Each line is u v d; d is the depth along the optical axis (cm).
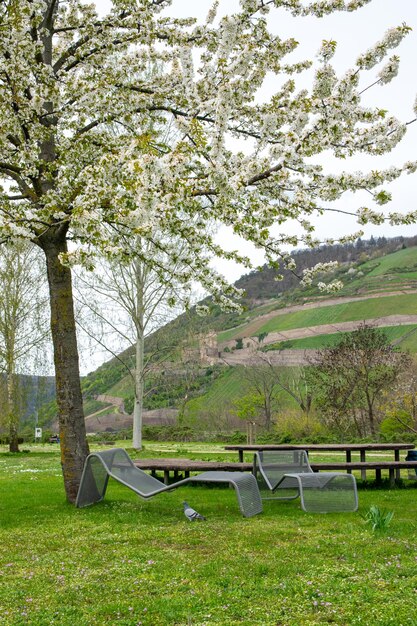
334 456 1794
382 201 681
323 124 661
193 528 677
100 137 1004
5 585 468
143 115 972
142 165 630
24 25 837
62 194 810
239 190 698
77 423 881
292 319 6806
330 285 959
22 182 918
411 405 2697
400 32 614
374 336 2872
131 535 645
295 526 677
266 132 777
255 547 575
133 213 662
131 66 1016
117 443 3338
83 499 845
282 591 433
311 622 371
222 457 1769
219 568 498
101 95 912
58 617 396
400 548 543
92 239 698
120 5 959
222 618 384
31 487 1124
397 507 821
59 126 991
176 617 389
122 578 480
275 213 743
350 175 698
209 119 933
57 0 989
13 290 2903
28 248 2877
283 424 3272
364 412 3169
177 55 987
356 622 365
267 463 932
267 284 8812
